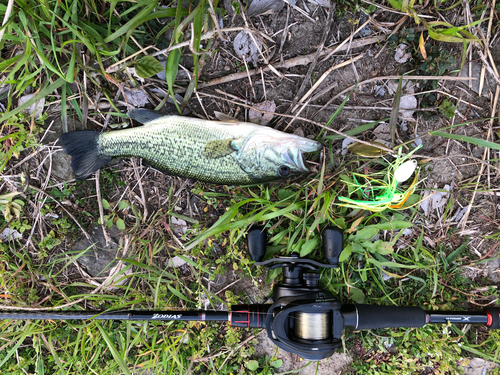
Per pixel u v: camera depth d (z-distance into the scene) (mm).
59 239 471
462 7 441
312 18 444
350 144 443
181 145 411
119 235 480
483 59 445
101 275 481
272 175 415
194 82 413
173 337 478
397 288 473
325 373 491
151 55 414
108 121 451
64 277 480
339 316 401
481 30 446
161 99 451
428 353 468
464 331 480
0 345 475
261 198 443
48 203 467
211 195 461
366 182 449
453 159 466
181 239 477
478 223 474
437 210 473
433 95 454
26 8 376
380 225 443
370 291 476
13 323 466
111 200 473
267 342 492
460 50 449
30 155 460
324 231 422
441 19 440
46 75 435
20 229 464
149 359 482
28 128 451
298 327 402
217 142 407
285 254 463
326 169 455
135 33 432
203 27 400
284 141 404
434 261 470
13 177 462
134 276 475
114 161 464
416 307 432
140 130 412
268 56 443
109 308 483
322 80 449
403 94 453
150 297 473
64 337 476
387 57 449
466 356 486
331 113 457
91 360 466
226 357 483
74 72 424
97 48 418
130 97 449
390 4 436
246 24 416
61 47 391
